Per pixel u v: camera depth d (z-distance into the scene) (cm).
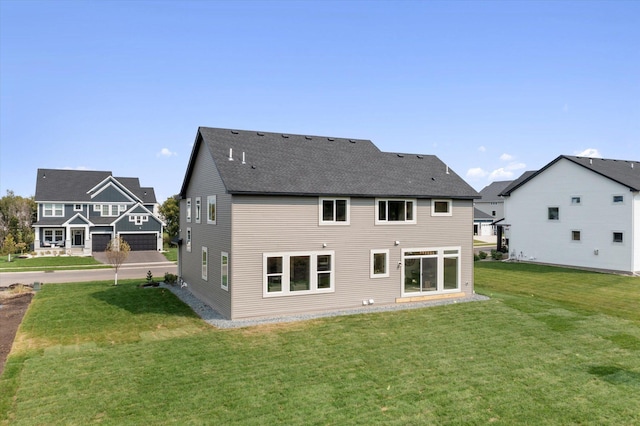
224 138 2095
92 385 1111
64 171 5356
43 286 2617
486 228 7056
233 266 1750
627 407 1011
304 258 1881
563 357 1333
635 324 1703
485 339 1502
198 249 2289
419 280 2147
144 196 5959
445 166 2506
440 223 2202
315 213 1900
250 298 1783
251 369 1219
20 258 4262
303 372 1198
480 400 1039
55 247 4856
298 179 1928
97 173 5506
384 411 978
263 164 1972
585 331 1603
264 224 1803
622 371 1227
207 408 988
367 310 1931
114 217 5188
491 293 2364
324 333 1567
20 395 1053
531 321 1736
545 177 3612
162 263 4041
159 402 1016
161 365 1249
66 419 939
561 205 3484
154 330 1622
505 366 1254
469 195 2234
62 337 1535
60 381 1136
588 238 3291
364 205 2008
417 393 1071
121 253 2750
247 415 955
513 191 3894
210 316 1836
